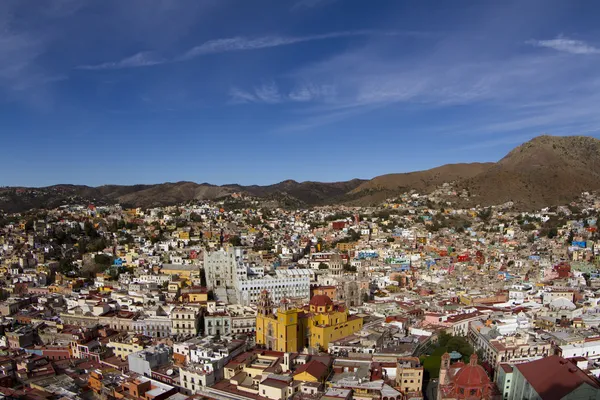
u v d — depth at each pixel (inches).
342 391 6732.3
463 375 6038.4
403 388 7229.3
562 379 6387.8
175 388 7381.9
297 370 7544.3
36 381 7810.0
